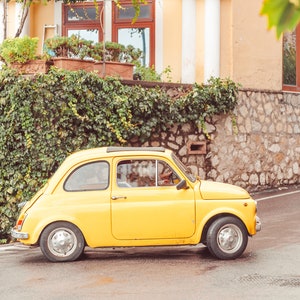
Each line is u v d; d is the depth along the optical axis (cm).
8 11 1784
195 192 887
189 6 1714
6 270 853
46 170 1314
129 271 820
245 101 1669
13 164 1302
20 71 1348
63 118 1321
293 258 888
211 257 912
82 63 1395
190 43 1717
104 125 1374
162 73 1695
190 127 1536
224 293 688
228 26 1717
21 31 1625
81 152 935
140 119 1430
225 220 884
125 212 880
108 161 898
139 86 1430
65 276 796
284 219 1262
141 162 898
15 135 1299
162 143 1488
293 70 1897
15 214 1303
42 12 1836
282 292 691
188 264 862
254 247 980
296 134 1827
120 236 883
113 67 1438
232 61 1712
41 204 884
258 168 1703
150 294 688
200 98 1520
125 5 1795
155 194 886
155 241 885
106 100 1372
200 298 666
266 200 1539
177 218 883
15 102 1295
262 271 804
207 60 1700
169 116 1477
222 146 1602
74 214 880
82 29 1822
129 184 892
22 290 725
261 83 1770
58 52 1422
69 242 884
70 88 1327
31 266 872
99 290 714
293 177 1817
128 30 1792
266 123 1730
